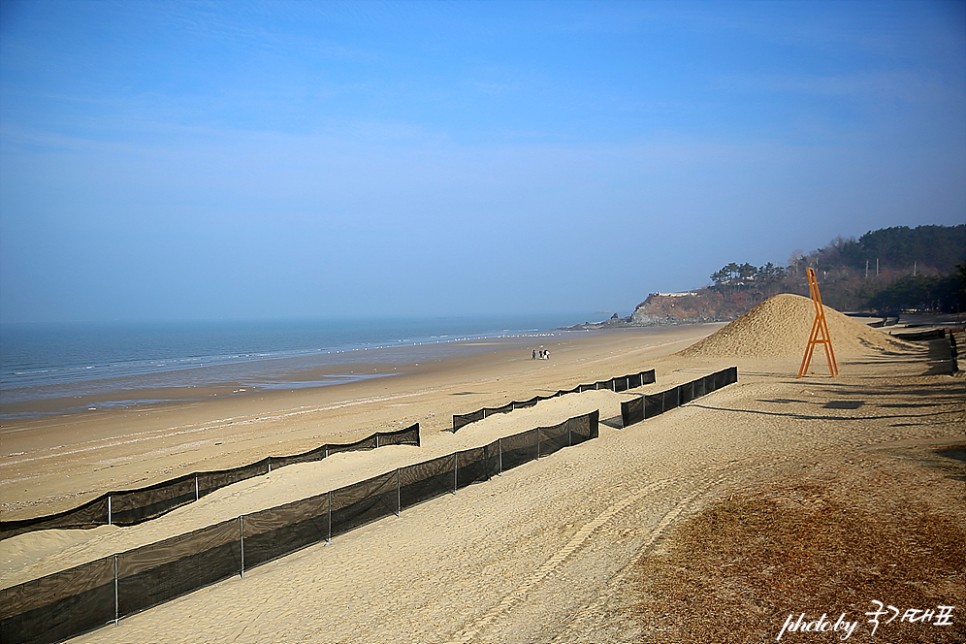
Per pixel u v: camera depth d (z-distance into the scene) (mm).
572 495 16656
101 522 16453
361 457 21047
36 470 25125
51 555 14266
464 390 44281
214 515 16219
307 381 56219
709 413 28062
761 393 32812
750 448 20797
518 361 69312
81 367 75875
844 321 55281
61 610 10359
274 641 10039
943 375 32719
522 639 9414
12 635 9828
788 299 56719
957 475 14766
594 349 84188
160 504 17484
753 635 8695
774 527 12602
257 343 130125
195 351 106438
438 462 17156
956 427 20750
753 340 52750
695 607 9680
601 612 9898
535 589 11125
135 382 57562
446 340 125062
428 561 12891
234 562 12609
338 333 178125
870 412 25578
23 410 41781
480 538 13984
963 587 9445
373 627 10242
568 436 22375
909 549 10906
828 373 39312
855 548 11180
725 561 11258
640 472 18531
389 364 71062
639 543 12734
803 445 20562
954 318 101375
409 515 15812
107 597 10852
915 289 122688
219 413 38344
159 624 10812
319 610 11000
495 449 19062
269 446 27094
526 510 15695
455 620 10250
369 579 12180
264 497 17375
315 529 14070
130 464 25344
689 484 16656
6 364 82188
